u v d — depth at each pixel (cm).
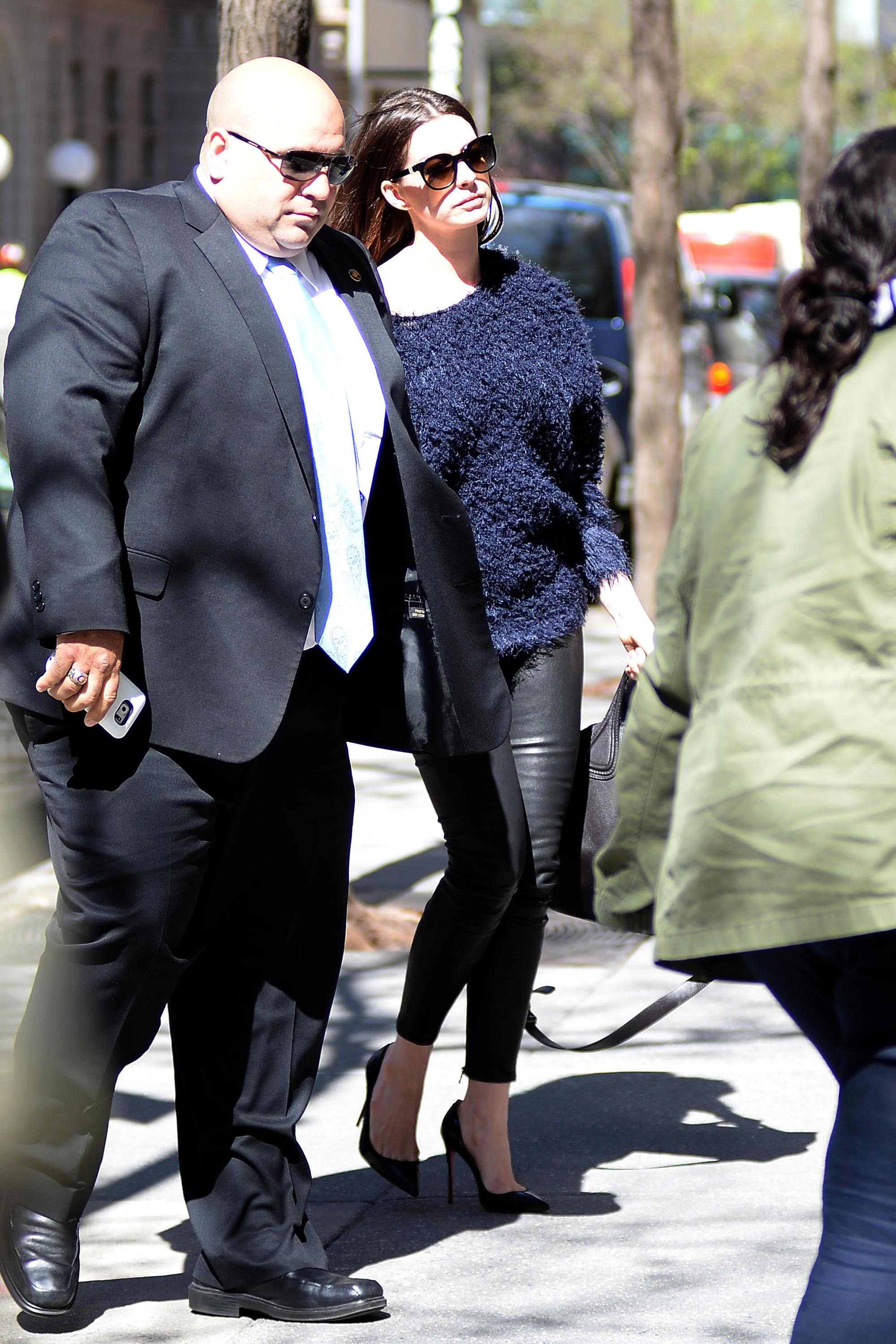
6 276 2331
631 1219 864
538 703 875
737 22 11200
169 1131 994
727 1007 1209
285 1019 770
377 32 5822
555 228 3531
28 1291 730
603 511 898
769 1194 893
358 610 752
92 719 688
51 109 6141
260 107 725
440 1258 821
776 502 534
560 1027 1166
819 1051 566
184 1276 805
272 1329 746
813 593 520
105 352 691
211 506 712
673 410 2716
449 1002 873
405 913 1409
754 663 528
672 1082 1064
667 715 582
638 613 883
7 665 717
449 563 777
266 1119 762
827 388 527
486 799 834
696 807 530
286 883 769
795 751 513
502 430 861
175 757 712
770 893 512
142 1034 733
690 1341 732
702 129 12050
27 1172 735
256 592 719
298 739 764
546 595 877
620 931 629
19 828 939
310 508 727
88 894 712
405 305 877
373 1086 899
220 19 1295
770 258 5350
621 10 10919
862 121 9406
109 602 675
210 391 709
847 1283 520
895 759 505
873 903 502
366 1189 913
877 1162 523
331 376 748
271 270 743
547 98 11506
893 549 514
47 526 678
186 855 718
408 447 770
